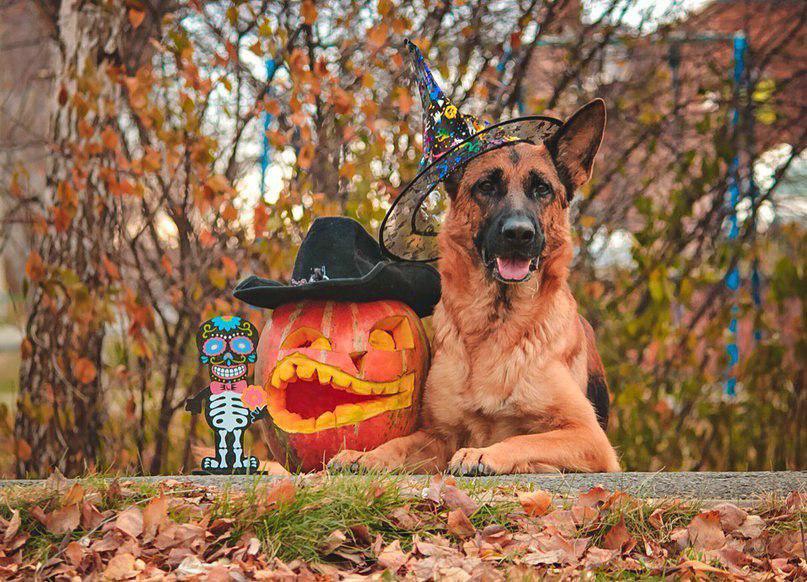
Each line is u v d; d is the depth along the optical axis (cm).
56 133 648
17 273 1249
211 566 296
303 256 470
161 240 697
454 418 471
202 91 604
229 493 351
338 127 668
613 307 707
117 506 345
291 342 453
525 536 329
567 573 303
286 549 315
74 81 643
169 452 680
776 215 774
